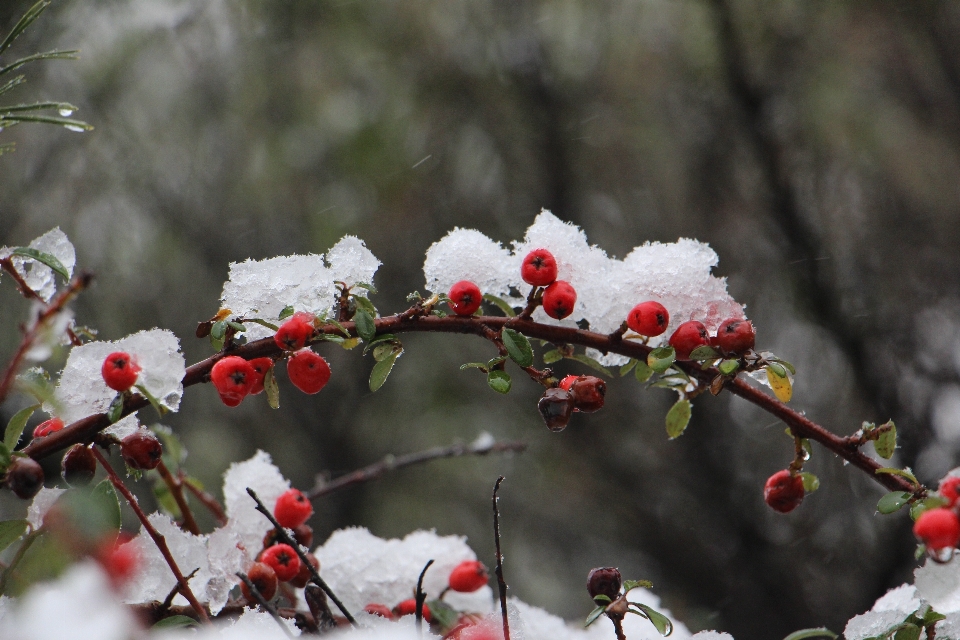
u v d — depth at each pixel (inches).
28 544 61.2
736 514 264.1
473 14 278.8
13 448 66.6
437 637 75.1
